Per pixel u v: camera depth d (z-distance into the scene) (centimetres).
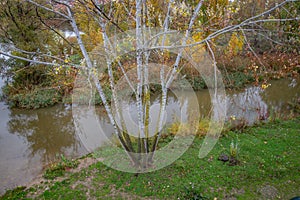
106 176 336
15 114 690
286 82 873
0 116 677
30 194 310
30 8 632
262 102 698
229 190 301
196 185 309
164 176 329
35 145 507
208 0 323
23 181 358
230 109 612
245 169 342
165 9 333
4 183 353
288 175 330
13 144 512
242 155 380
